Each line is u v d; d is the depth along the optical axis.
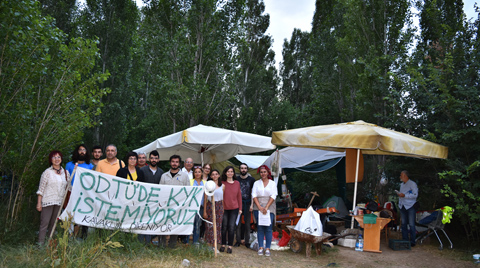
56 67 8.59
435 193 9.94
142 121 25.52
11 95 7.63
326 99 18.94
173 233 6.71
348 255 8.00
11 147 7.49
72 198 6.05
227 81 20.75
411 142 8.22
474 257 7.70
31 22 7.38
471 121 9.05
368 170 13.66
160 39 20.00
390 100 10.70
